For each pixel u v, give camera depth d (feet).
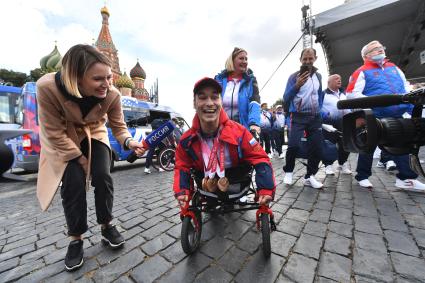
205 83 5.24
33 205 11.64
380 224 6.55
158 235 6.76
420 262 4.77
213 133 5.68
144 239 6.55
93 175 5.65
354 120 4.31
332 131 12.55
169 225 7.48
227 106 8.32
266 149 26.30
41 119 4.90
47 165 5.41
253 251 5.53
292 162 11.53
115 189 13.71
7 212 10.59
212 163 5.55
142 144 5.98
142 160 32.14
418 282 4.20
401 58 22.22
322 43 21.93
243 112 8.23
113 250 6.00
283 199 9.23
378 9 16.81
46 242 6.93
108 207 5.87
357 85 10.09
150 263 5.31
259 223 5.82
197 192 6.04
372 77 9.79
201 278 4.65
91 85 4.75
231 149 5.57
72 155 5.12
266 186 5.14
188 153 5.76
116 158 22.02
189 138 5.62
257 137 7.24
